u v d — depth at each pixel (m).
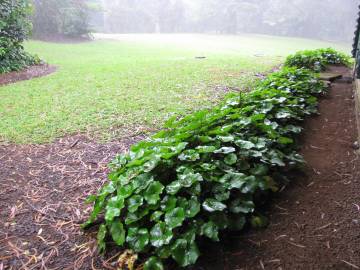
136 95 5.68
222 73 7.33
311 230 2.08
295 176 2.66
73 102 5.36
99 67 8.85
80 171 3.13
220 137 2.55
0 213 2.51
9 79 7.68
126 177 2.21
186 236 1.86
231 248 1.98
